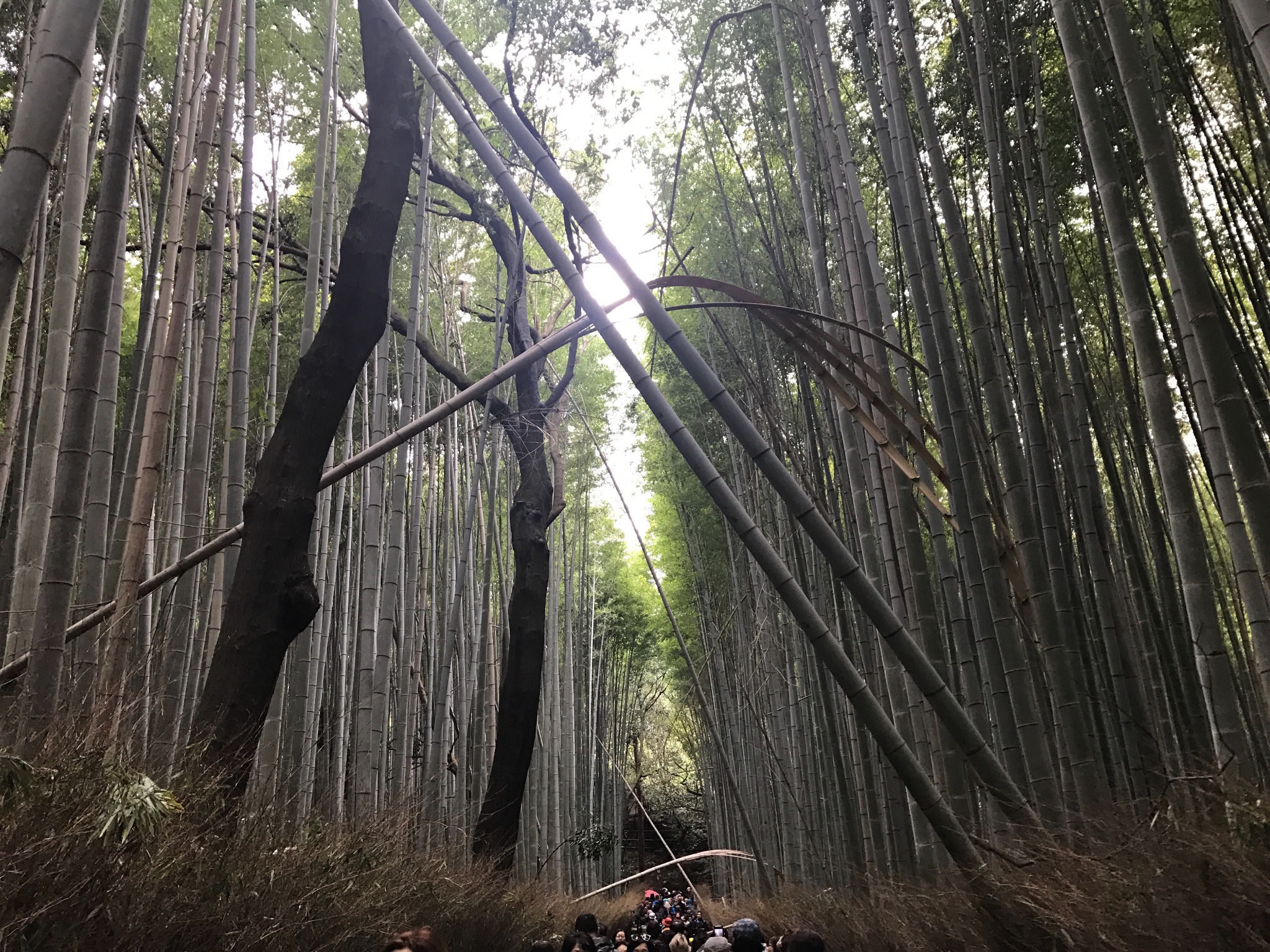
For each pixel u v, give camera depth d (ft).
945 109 21.29
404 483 21.09
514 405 32.42
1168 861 6.99
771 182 20.97
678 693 61.72
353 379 13.04
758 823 38.50
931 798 7.71
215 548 12.89
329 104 19.01
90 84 13.34
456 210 31.07
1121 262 10.97
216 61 12.55
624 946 19.69
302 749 14.93
